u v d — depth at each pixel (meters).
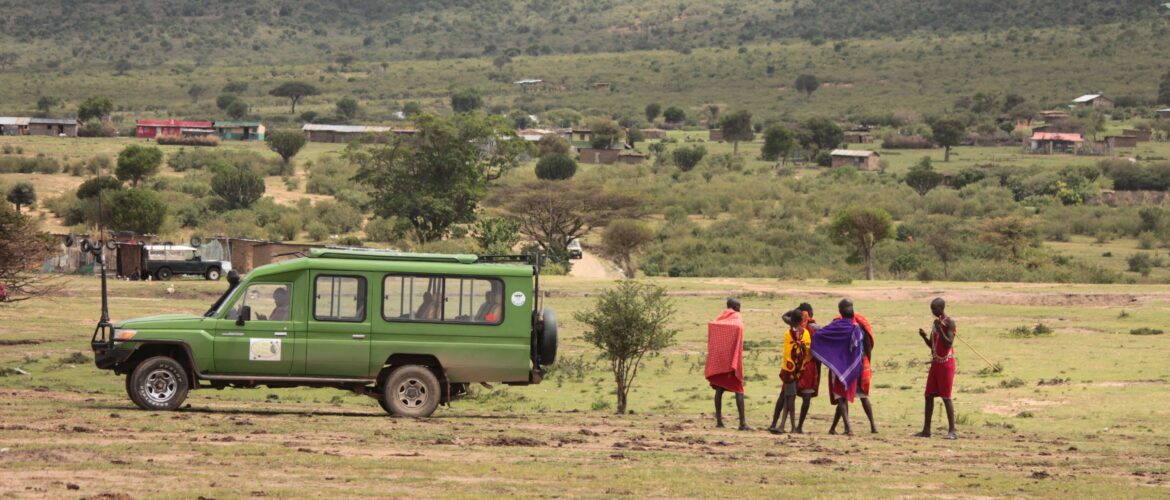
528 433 25.48
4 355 53.62
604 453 21.94
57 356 53.69
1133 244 166.50
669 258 153.00
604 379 51.16
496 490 17.17
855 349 27.23
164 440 21.44
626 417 33.22
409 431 24.45
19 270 50.81
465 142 162.00
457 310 27.86
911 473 20.39
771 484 18.56
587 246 162.62
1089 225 180.25
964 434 28.98
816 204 195.88
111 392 36.12
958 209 197.75
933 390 27.64
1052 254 142.38
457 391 29.41
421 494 16.55
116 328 27.20
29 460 18.11
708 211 196.38
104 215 139.62
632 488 17.77
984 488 18.69
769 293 100.38
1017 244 140.00
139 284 94.56
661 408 40.22
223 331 27.36
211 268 108.12
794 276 122.69
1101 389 41.81
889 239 146.88
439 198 155.50
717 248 159.00
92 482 16.42
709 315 85.38
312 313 27.48
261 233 157.00
